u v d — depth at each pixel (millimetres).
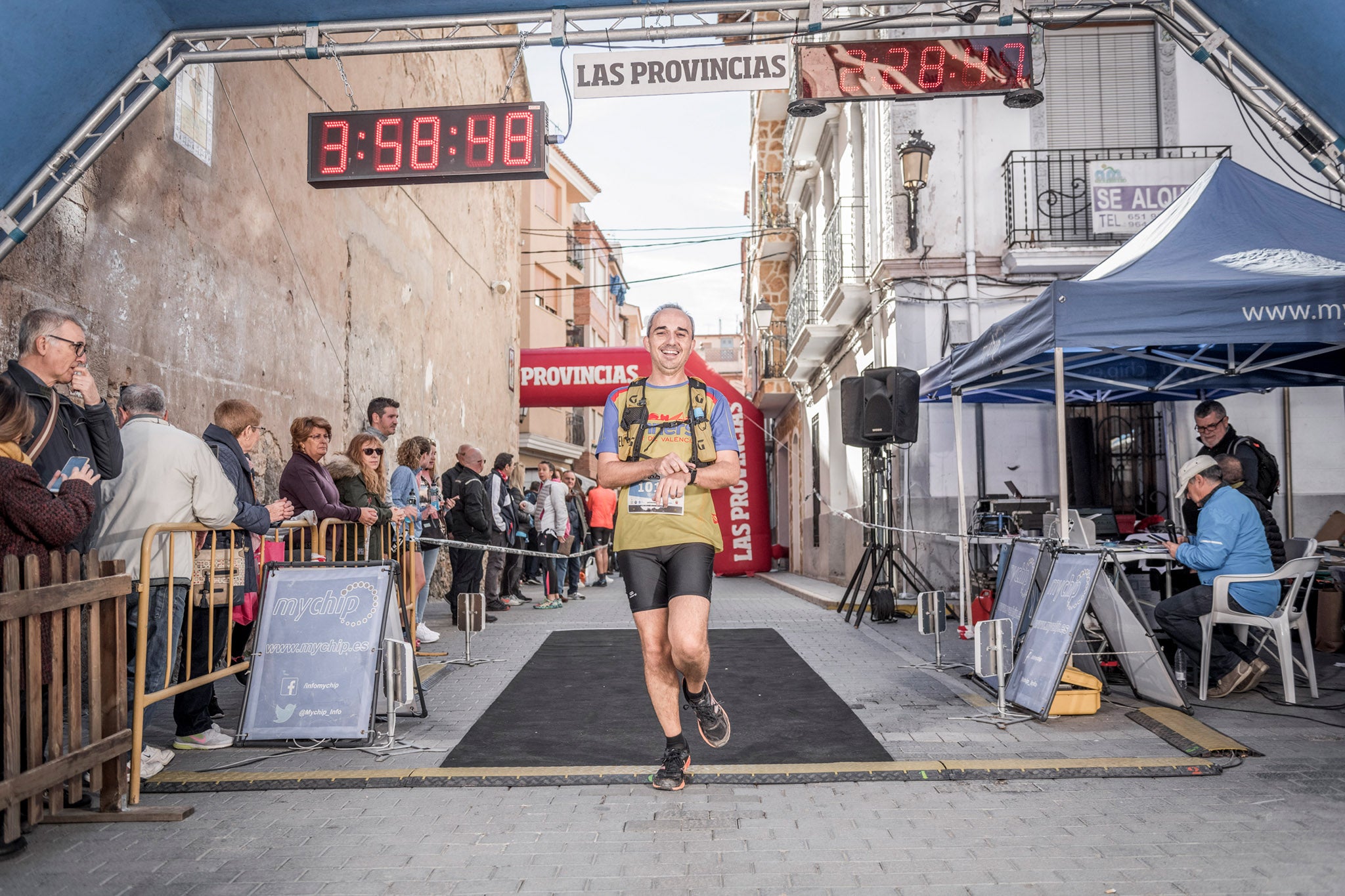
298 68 9922
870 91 6605
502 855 3373
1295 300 5828
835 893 3002
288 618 4980
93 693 3811
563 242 35781
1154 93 12180
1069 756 4602
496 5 6262
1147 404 11867
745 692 6359
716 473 3953
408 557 7496
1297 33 5770
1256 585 5879
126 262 6758
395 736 5125
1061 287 6035
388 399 8125
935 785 4188
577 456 36156
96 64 5672
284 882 3148
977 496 11891
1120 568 5816
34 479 3633
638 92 6535
